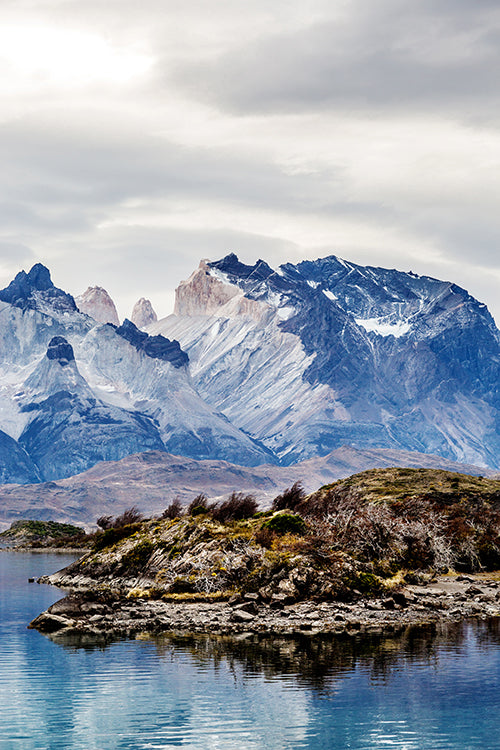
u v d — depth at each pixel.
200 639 66.19
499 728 44.50
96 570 113.06
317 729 44.47
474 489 158.88
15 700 49.75
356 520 108.62
